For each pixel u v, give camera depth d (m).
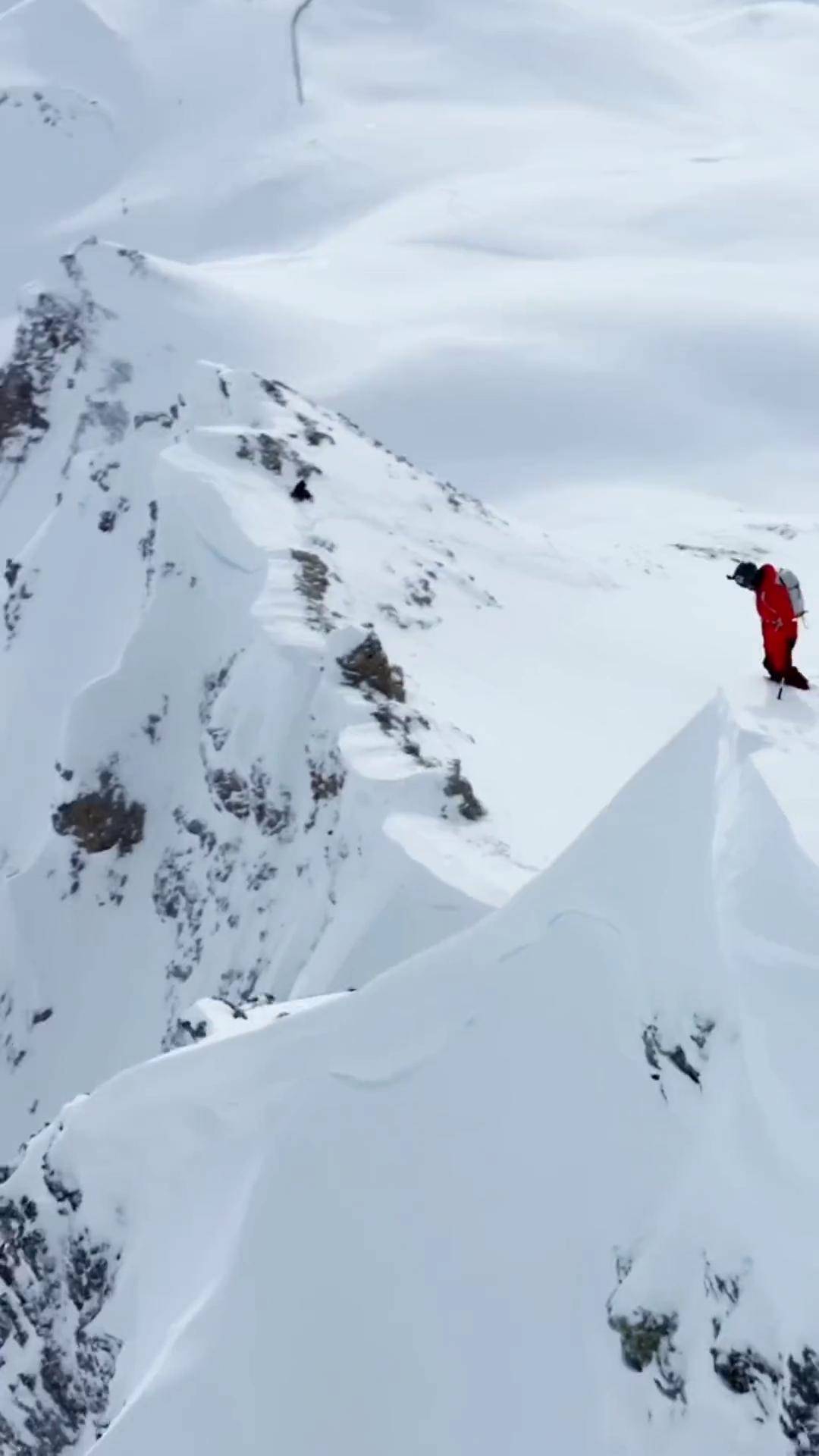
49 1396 10.65
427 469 69.88
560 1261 6.97
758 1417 5.75
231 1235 8.39
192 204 148.38
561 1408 6.64
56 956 28.12
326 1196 8.06
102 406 65.38
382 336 81.88
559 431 72.00
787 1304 5.62
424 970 8.13
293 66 165.50
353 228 124.94
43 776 36.66
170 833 27.38
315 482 27.81
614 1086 7.07
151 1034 25.22
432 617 24.73
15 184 160.75
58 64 172.38
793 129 159.25
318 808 20.38
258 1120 8.80
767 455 69.25
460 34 171.62
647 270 95.12
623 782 19.62
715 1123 6.29
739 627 27.88
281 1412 7.55
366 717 19.52
